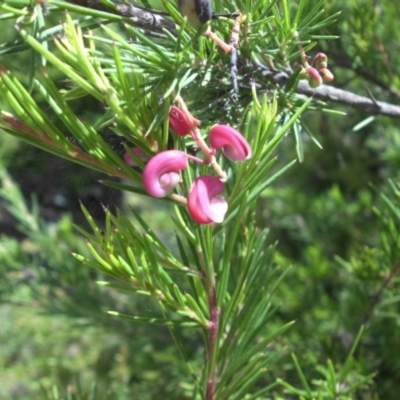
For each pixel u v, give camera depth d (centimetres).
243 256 19
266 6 17
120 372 48
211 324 16
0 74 12
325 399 21
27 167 25
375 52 29
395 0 33
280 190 53
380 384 32
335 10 27
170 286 16
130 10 14
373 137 53
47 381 48
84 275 41
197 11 13
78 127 13
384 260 28
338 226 49
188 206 13
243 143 13
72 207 37
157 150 14
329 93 21
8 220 58
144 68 14
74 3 13
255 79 17
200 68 15
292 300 38
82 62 12
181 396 38
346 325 32
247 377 17
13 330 54
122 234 15
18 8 12
